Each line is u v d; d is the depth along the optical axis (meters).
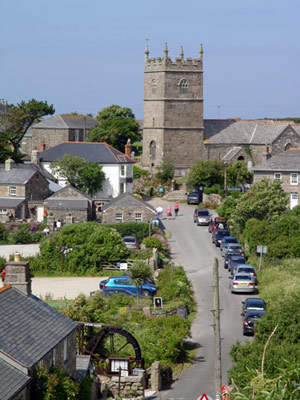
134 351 45.69
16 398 29.27
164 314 56.66
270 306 54.06
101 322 50.16
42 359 32.31
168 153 129.38
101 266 73.94
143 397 40.59
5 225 88.81
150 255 75.12
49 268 73.56
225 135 132.50
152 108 130.38
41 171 110.69
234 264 72.00
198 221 96.38
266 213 86.50
